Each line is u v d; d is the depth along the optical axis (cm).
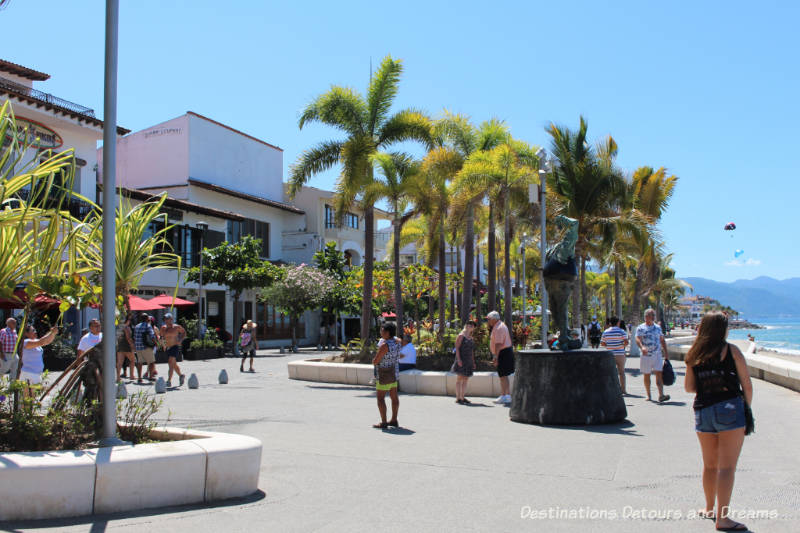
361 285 2988
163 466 532
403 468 688
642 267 3300
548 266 1086
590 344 3316
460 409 1191
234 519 501
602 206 2562
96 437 627
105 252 588
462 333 1294
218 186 3856
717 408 492
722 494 483
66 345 2202
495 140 2383
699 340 512
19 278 653
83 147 2659
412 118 2092
